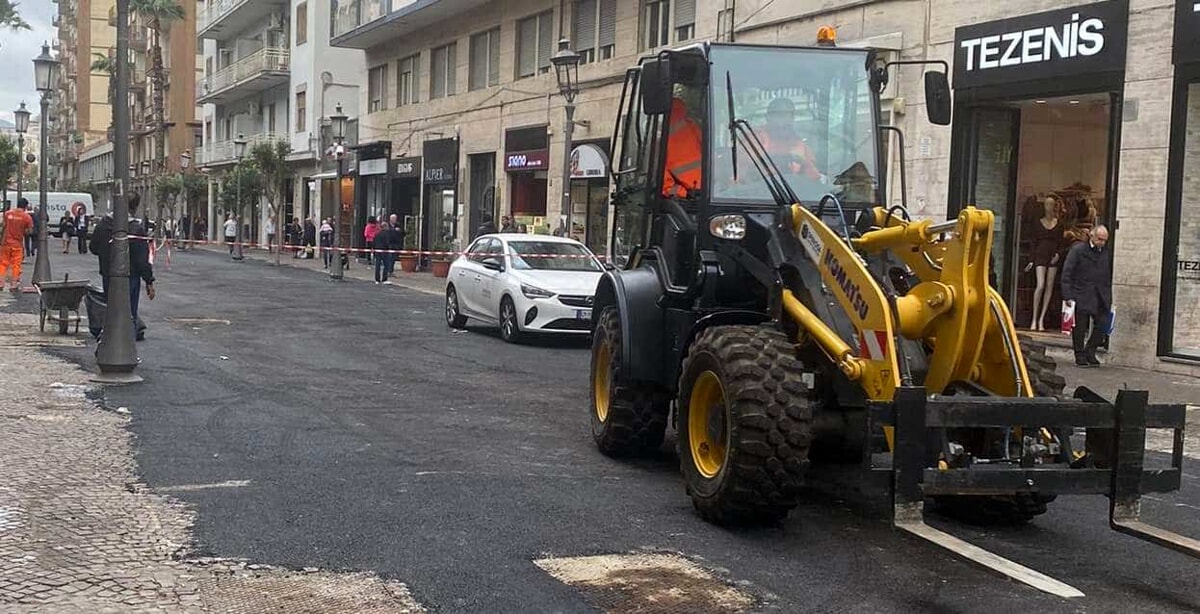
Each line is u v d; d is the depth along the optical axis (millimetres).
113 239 11430
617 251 9414
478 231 31188
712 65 7562
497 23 33406
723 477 6305
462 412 10500
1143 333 14688
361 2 41625
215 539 6090
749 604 5246
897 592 5480
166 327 17047
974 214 5781
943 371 5945
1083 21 15266
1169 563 6156
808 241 6613
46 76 23406
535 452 8734
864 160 7645
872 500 7355
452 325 18953
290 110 53688
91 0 109438
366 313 21047
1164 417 5641
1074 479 5570
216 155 65625
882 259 6551
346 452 8461
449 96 36875
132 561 5664
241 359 13719
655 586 5469
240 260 41781
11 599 5043
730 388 6223
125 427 9117
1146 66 14562
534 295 16344
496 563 5781
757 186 7426
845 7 19422
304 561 5746
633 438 8328
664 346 7941
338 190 32250
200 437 8828
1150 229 14602
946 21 17469
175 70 77812
